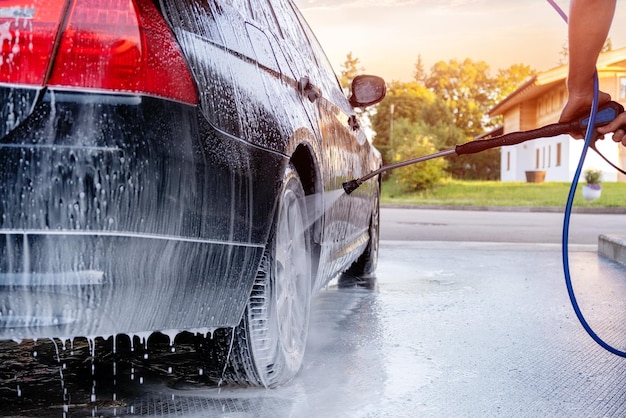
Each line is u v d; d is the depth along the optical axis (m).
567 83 2.33
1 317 1.88
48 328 1.91
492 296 5.11
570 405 2.69
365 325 4.07
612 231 12.62
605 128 2.35
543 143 38.72
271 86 2.62
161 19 2.02
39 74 1.84
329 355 3.36
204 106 2.08
